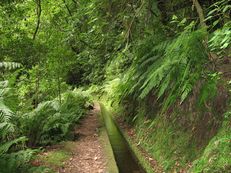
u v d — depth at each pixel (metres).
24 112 7.80
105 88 15.64
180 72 3.75
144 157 6.34
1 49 9.04
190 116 5.79
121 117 10.87
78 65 19.39
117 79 12.87
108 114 12.41
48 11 10.94
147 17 6.95
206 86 3.83
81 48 11.20
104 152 6.61
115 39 8.58
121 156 7.07
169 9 6.86
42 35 10.12
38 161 5.89
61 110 9.07
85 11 9.02
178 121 6.14
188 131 5.65
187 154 5.26
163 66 3.89
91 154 6.54
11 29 9.02
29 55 9.54
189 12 6.48
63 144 7.37
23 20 10.09
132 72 7.13
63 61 10.51
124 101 10.87
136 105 9.57
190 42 3.58
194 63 3.72
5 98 5.75
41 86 11.07
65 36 9.97
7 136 6.16
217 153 4.03
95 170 5.51
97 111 13.95
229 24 3.44
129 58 8.52
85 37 9.64
